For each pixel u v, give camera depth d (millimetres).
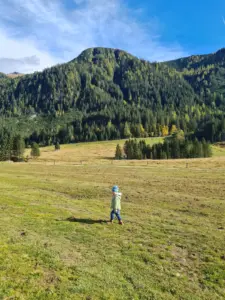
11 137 129375
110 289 8297
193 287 8789
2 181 33906
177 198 24391
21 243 11555
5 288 7852
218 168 53844
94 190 28719
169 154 127188
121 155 136500
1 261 9555
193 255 11484
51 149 192875
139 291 8312
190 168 55469
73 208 19922
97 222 16219
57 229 14234
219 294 8492
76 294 7871
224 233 14477
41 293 7746
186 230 14984
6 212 17344
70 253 10938
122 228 15125
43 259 10055
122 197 25016
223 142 188250
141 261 10617
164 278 9297
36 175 43156
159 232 14555
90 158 138000
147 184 33438
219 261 10852
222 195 25422
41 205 20312
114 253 11289
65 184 33125
